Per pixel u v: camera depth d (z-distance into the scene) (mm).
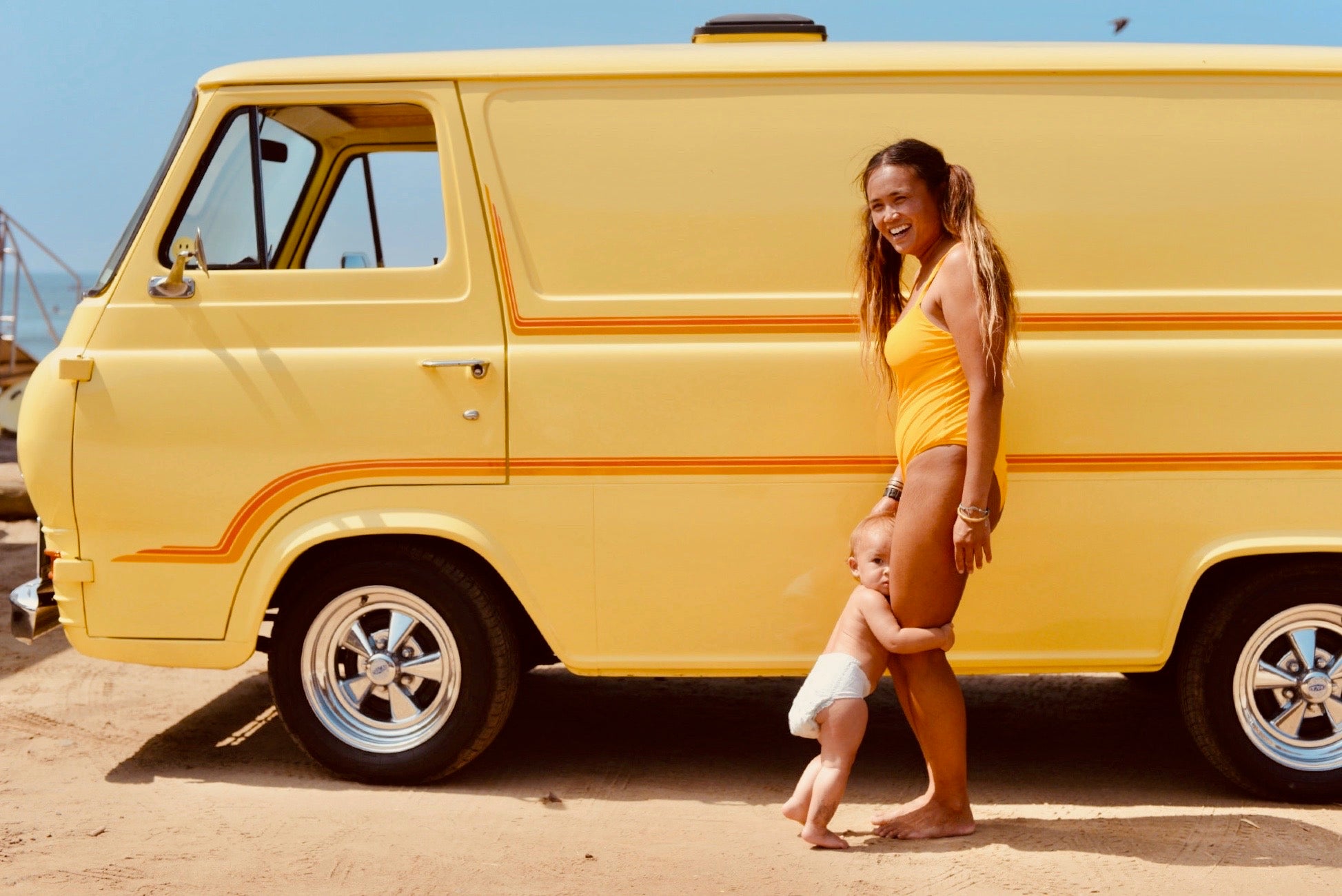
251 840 3527
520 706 5039
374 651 3982
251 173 3982
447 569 3881
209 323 3887
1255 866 3357
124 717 4789
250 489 3838
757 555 3793
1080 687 5438
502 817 3746
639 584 3811
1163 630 3795
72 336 3955
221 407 3840
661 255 3807
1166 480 3758
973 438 3213
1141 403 3744
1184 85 3799
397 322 3855
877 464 3771
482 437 3803
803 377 3766
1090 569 3773
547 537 3807
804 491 3783
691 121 3816
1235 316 3775
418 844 3508
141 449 3852
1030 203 3777
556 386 3791
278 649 3967
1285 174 3797
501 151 3848
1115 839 3545
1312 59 3799
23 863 3350
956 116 3793
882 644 3396
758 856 3436
